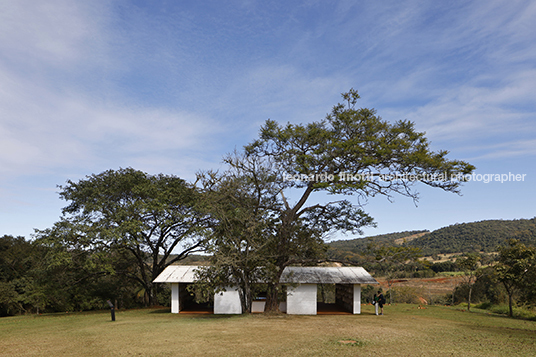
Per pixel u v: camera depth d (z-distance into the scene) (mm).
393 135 20562
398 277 67875
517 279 23297
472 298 39062
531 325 18703
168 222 29266
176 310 24234
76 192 29328
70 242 27234
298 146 21828
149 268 34969
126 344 11758
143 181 30594
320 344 11453
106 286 32812
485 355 9828
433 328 15656
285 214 22125
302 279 23297
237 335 13273
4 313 32156
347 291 25969
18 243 39594
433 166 19078
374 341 12047
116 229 26766
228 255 19828
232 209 21578
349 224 23672
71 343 12242
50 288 28609
